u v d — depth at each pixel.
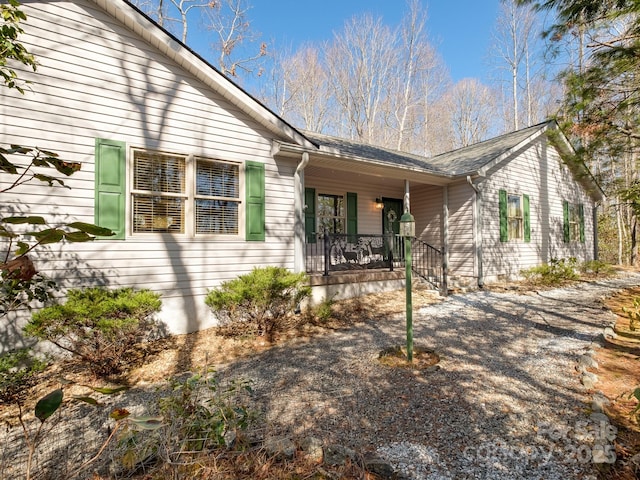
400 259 9.36
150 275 5.22
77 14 4.79
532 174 11.18
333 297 7.14
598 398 2.94
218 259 5.86
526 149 11.00
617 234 17.05
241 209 6.17
